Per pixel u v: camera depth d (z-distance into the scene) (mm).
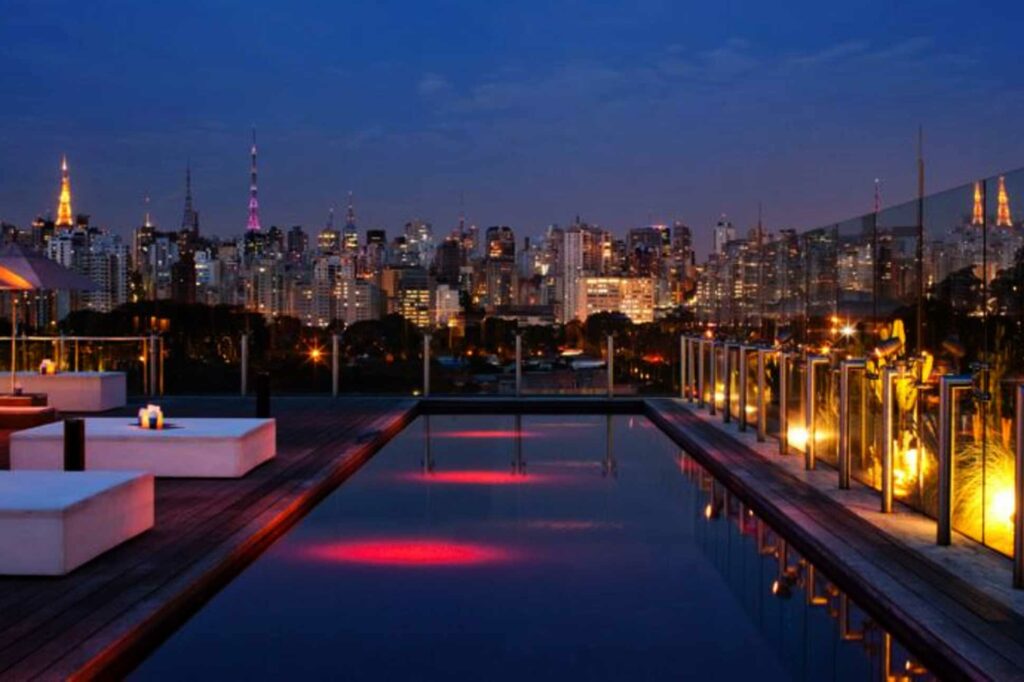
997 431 5848
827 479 8492
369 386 16125
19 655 4184
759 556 6676
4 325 15297
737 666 4609
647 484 9469
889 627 4977
